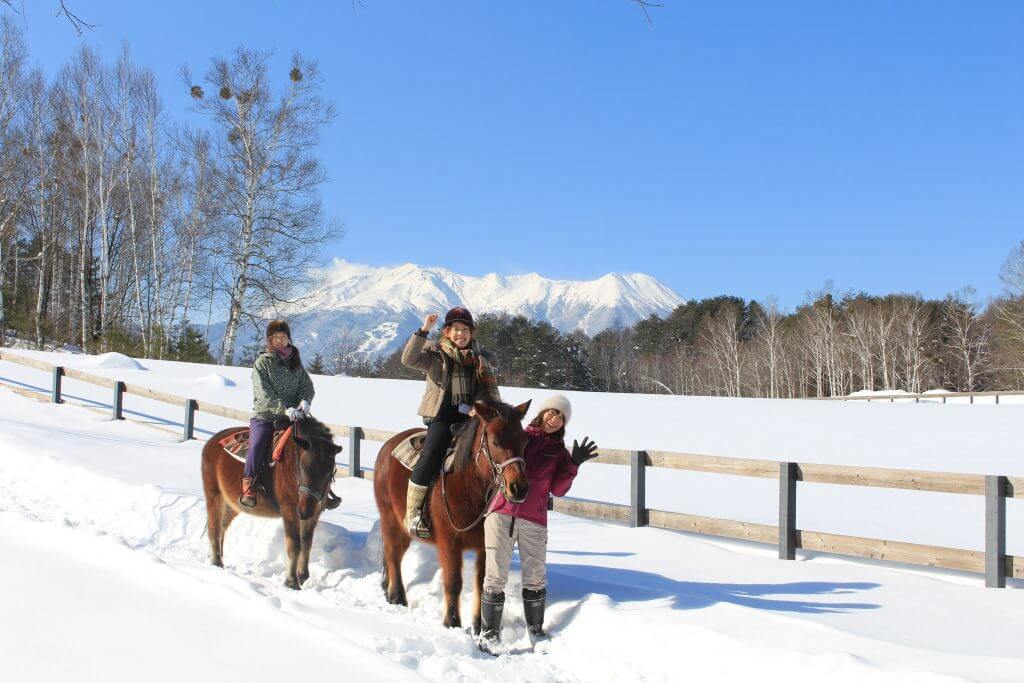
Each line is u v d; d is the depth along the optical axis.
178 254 39.62
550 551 7.83
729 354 84.69
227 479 7.64
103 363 26.36
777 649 4.72
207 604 5.38
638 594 6.09
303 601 6.47
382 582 6.84
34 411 18.19
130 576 5.95
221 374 26.72
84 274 41.09
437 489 5.95
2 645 4.66
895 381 71.62
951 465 14.71
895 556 7.05
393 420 20.34
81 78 38.94
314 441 7.03
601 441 18.02
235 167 36.66
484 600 5.66
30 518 7.59
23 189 40.66
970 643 4.98
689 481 13.81
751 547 8.39
